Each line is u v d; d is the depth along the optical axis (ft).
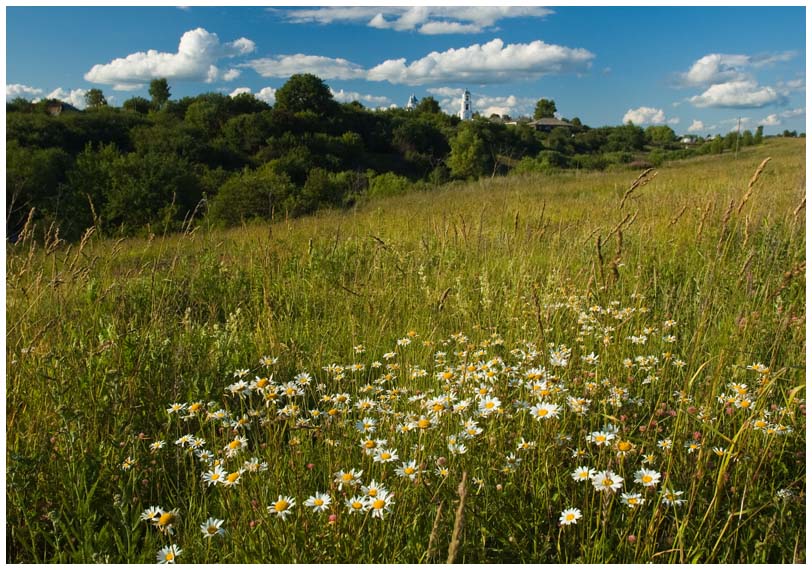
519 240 21.57
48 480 8.28
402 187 108.58
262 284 19.06
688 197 29.86
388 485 7.50
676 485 7.52
